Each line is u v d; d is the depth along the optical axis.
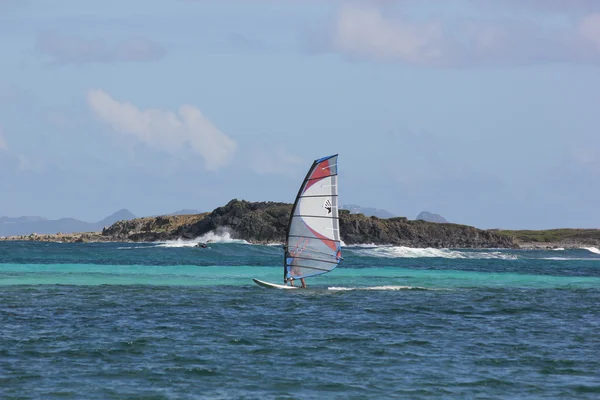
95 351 44.22
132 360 41.94
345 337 50.41
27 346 45.38
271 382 37.56
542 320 60.78
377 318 59.75
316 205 79.06
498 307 69.12
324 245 79.06
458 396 35.59
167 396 34.66
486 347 47.78
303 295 75.69
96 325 53.75
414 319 59.72
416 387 37.03
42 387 35.81
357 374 39.50
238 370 39.94
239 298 72.12
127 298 70.75
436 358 43.91
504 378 39.19
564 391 36.88
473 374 39.97
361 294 77.88
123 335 49.75
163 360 42.06
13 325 53.12
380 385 37.31
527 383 38.28
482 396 35.69
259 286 84.31
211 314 60.38
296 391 35.94
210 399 34.34
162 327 53.34
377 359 43.34
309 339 49.44
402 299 73.94
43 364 40.62
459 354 45.28
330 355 44.28
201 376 38.56
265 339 49.16
